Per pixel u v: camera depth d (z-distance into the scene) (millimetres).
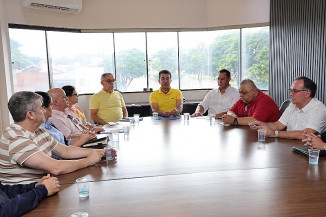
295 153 2178
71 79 6320
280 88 6000
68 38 6168
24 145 1725
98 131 3217
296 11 5535
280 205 1336
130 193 1517
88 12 6301
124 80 6711
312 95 2742
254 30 6316
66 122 3252
